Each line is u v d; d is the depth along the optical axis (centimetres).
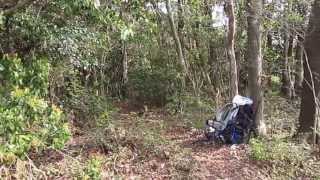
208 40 1952
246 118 1136
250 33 1222
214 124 1146
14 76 818
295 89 2027
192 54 1920
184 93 1664
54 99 1202
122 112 1611
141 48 1956
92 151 970
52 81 1179
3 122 746
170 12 1814
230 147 1101
